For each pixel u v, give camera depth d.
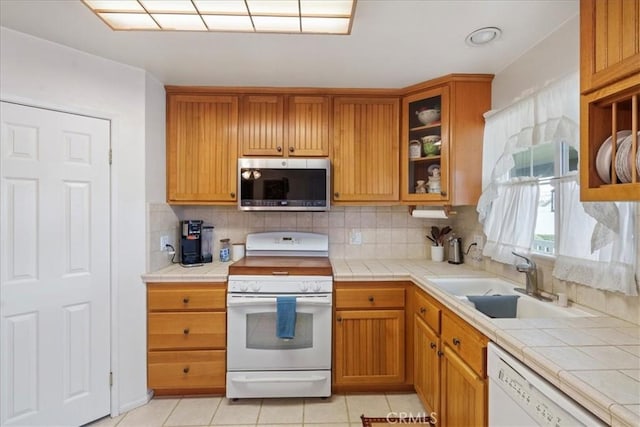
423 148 2.33
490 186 1.92
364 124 2.38
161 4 1.38
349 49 1.78
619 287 1.20
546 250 1.67
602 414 0.72
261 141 2.36
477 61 1.91
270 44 1.73
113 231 1.96
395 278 2.15
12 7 1.42
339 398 2.15
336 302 2.14
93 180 1.89
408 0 1.36
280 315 2.02
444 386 1.63
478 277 2.01
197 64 1.98
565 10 1.41
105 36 1.67
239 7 1.40
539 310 1.51
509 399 1.05
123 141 2.00
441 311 1.68
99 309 1.91
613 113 0.93
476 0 1.35
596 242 1.23
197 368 2.09
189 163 2.34
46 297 1.74
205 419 1.93
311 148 2.38
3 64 1.61
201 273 2.13
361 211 2.73
